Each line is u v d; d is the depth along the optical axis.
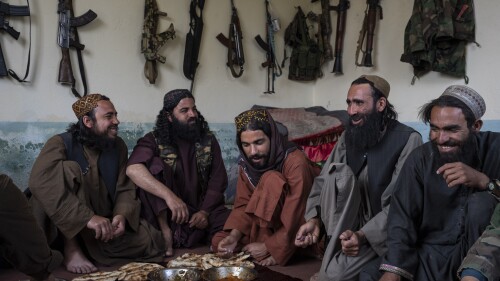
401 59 4.07
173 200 3.35
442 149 2.05
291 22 5.34
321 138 4.62
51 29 4.08
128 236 3.17
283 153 3.06
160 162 3.44
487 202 1.98
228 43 4.98
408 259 2.11
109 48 4.38
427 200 2.19
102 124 3.18
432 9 3.75
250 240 3.14
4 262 3.00
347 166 2.60
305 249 3.19
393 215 2.23
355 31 4.91
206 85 4.94
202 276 2.50
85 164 3.16
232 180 4.75
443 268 2.08
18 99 3.96
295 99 5.50
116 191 3.30
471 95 2.03
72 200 2.97
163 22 4.63
